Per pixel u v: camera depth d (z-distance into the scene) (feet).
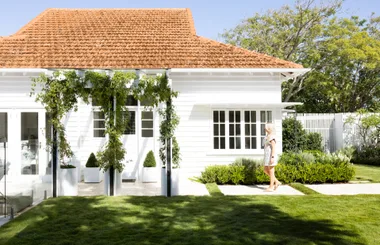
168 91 34.06
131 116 47.06
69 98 33.37
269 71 46.03
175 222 24.21
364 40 84.28
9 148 31.96
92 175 43.75
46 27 56.44
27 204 29.53
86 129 47.06
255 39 89.15
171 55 47.98
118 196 33.63
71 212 27.07
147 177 43.78
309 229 22.50
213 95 47.55
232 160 47.32
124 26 57.62
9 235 21.57
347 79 99.60
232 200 31.35
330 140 71.72
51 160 34.04
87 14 63.67
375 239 20.52
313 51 88.74
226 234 21.47
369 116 65.57
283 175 40.81
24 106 45.34
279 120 47.70
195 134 47.42
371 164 61.72
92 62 45.39
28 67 43.88
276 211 27.20
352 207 28.45
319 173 41.06
